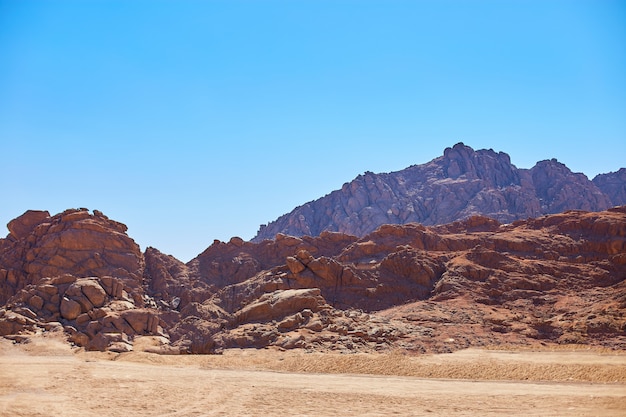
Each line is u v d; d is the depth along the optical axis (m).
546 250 73.19
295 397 36.12
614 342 50.09
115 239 73.81
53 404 32.66
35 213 78.56
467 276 67.69
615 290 62.47
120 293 65.12
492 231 82.56
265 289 66.69
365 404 34.25
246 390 38.19
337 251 79.06
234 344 54.75
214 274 78.94
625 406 32.31
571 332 53.06
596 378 40.25
